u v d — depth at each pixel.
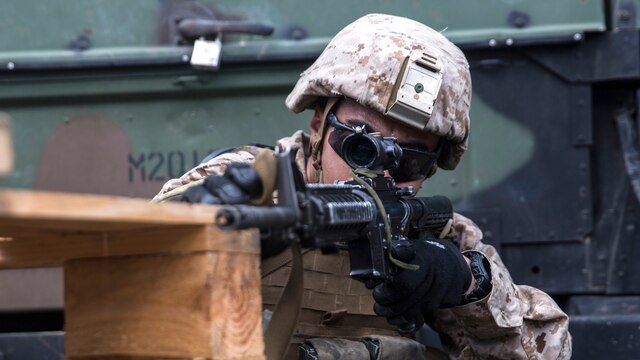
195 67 9.68
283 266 6.04
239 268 4.32
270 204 4.37
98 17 9.82
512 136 9.88
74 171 9.91
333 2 9.82
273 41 9.82
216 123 9.95
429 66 6.12
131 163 9.94
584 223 9.78
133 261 4.38
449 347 7.04
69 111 9.94
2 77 9.84
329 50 6.35
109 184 9.91
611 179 9.92
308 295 6.15
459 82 6.38
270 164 4.29
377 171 5.44
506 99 9.87
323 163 6.24
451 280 5.38
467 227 7.05
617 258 9.80
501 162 9.86
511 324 6.57
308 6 9.82
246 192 4.30
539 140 9.85
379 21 6.39
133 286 4.38
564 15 9.73
